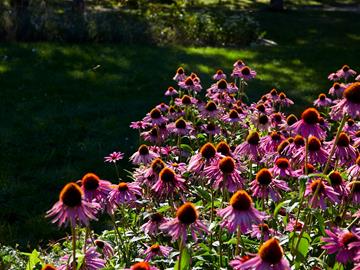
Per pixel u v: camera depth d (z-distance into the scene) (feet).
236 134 17.15
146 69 34.94
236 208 7.77
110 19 45.37
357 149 12.66
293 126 9.56
